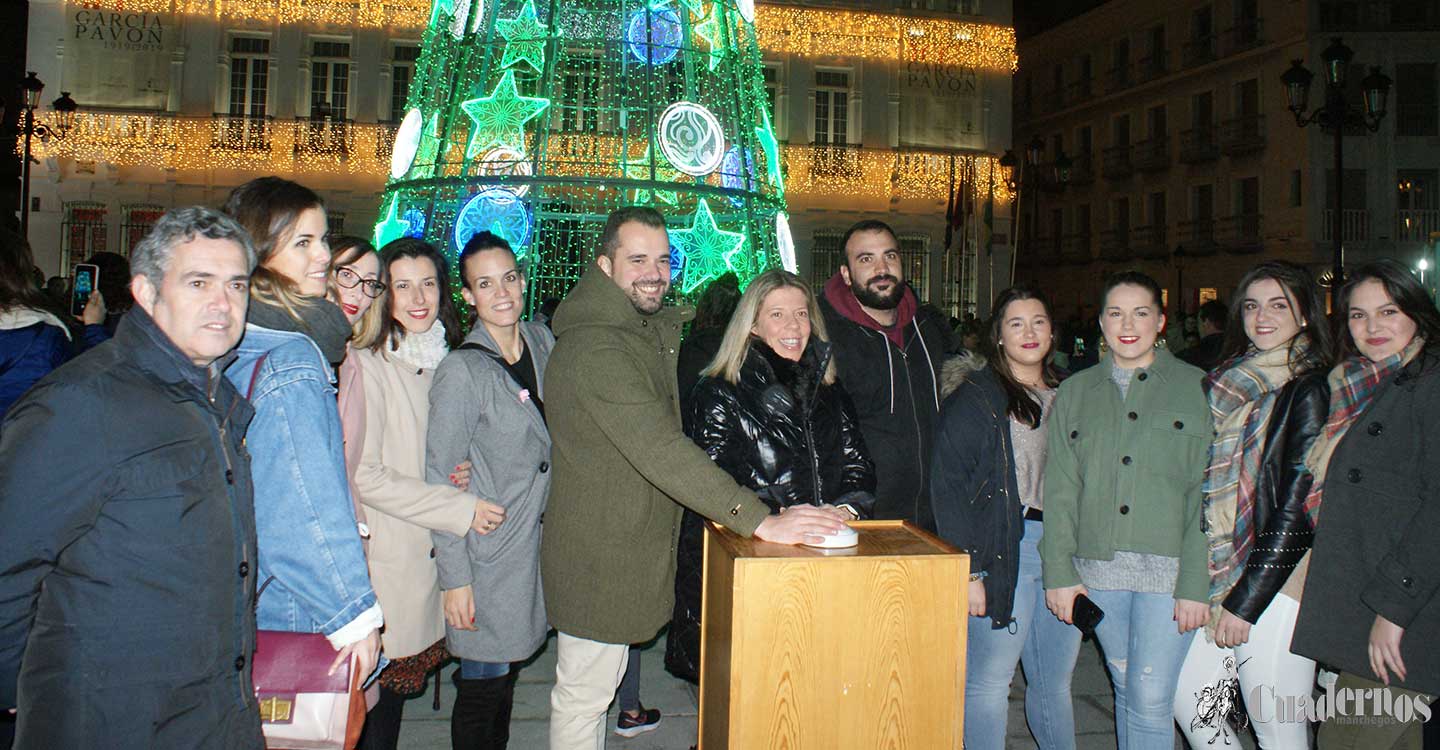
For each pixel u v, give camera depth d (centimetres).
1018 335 349
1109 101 3247
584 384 289
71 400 187
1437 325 302
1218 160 2864
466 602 314
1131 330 332
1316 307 328
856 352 360
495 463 326
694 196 905
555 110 884
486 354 331
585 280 313
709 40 974
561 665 318
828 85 2317
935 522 350
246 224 238
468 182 762
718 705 259
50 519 185
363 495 304
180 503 196
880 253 354
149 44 2169
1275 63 2708
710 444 311
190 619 198
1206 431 328
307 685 220
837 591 240
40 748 189
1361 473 303
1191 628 315
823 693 240
